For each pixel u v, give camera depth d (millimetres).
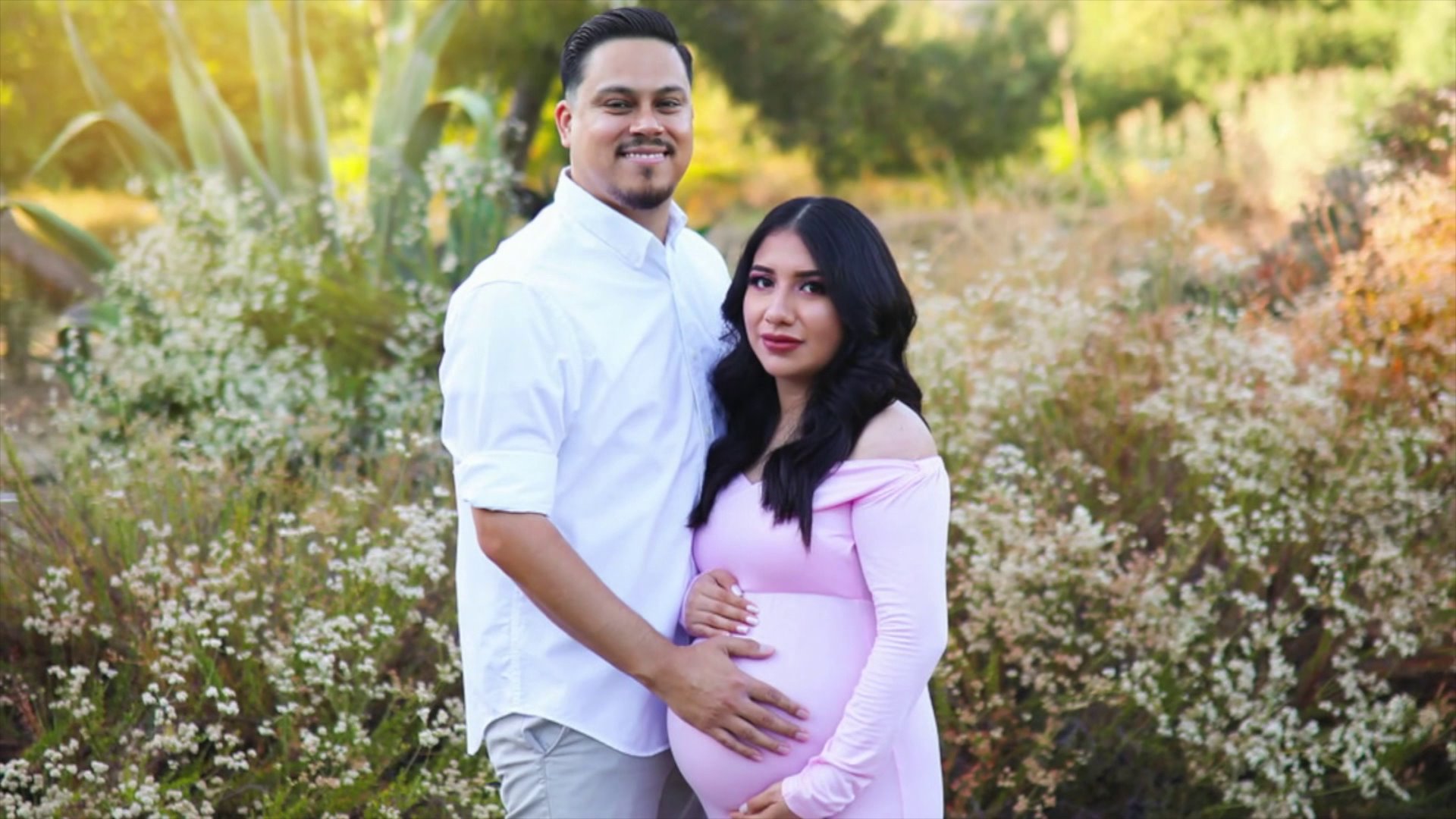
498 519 2059
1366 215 5363
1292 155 6973
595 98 2201
